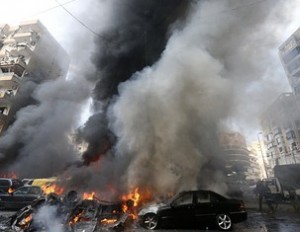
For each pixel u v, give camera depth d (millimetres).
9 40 31062
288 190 16297
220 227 7344
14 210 11461
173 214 7570
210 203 7711
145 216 7703
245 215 7699
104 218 8812
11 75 27047
